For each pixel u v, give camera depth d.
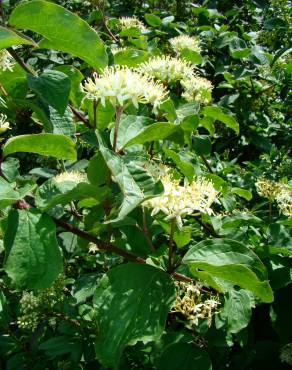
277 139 0.82
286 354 0.37
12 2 0.57
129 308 0.25
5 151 0.25
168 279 0.26
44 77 0.27
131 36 0.67
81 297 0.39
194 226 0.41
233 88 0.78
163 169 0.33
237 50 0.73
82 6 0.95
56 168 0.60
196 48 0.55
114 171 0.23
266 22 0.79
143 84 0.29
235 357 0.38
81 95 0.35
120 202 0.27
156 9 1.04
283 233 0.38
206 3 0.99
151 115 0.43
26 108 0.37
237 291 0.33
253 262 0.27
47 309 0.39
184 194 0.27
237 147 0.77
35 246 0.23
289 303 0.38
